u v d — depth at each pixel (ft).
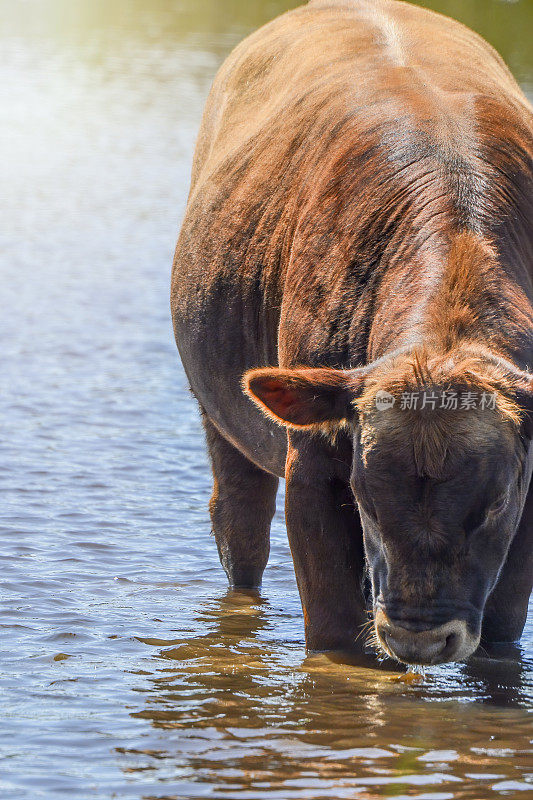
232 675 70.59
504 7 438.81
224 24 639.76
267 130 85.30
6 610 81.30
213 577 91.45
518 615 72.69
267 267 79.82
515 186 72.13
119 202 276.21
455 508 57.57
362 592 73.10
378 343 66.54
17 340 165.89
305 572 72.23
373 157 73.15
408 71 78.89
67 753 59.11
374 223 70.85
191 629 79.66
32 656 73.46
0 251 225.76
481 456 57.67
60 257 222.89
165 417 134.62
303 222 75.41
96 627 79.10
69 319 179.42
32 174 304.71
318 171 76.48
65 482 111.24
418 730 62.03
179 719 63.57
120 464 117.50
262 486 90.63
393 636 58.08
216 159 92.12
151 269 216.33
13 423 129.18
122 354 161.68
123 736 61.21
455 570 58.13
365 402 60.03
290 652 75.00
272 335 79.82
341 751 59.21
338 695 67.21
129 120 388.78
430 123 73.20
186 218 93.86
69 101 420.36
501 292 65.72
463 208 68.80
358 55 83.66
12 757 58.65
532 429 60.54
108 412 135.23
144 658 73.67
